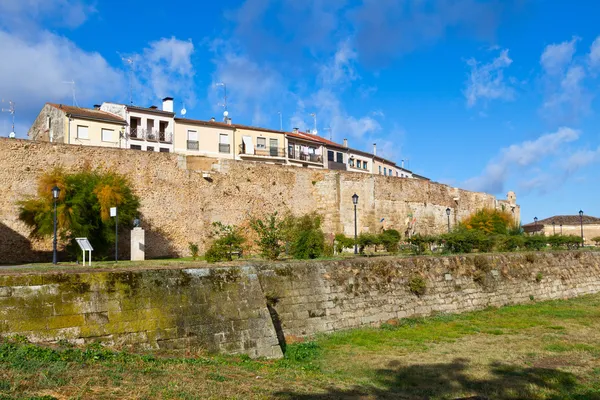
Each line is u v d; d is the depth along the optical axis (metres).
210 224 33.69
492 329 19.62
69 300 11.23
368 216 42.03
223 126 55.47
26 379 8.31
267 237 24.41
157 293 12.54
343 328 17.94
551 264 29.14
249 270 14.68
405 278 21.02
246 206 35.59
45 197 24.97
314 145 65.06
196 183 33.25
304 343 15.88
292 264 17.28
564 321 21.48
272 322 14.48
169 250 31.53
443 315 21.59
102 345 11.28
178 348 12.41
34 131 51.34
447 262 23.34
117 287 11.97
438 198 50.72
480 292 24.05
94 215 26.31
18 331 10.46
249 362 12.82
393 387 12.14
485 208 54.09
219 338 13.16
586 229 75.06
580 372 13.88
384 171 78.38
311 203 39.75
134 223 26.83
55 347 10.34
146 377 9.62
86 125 44.97
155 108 53.53
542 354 15.85
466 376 13.27
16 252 25.95
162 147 50.72
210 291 13.52
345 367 13.86
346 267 18.98
